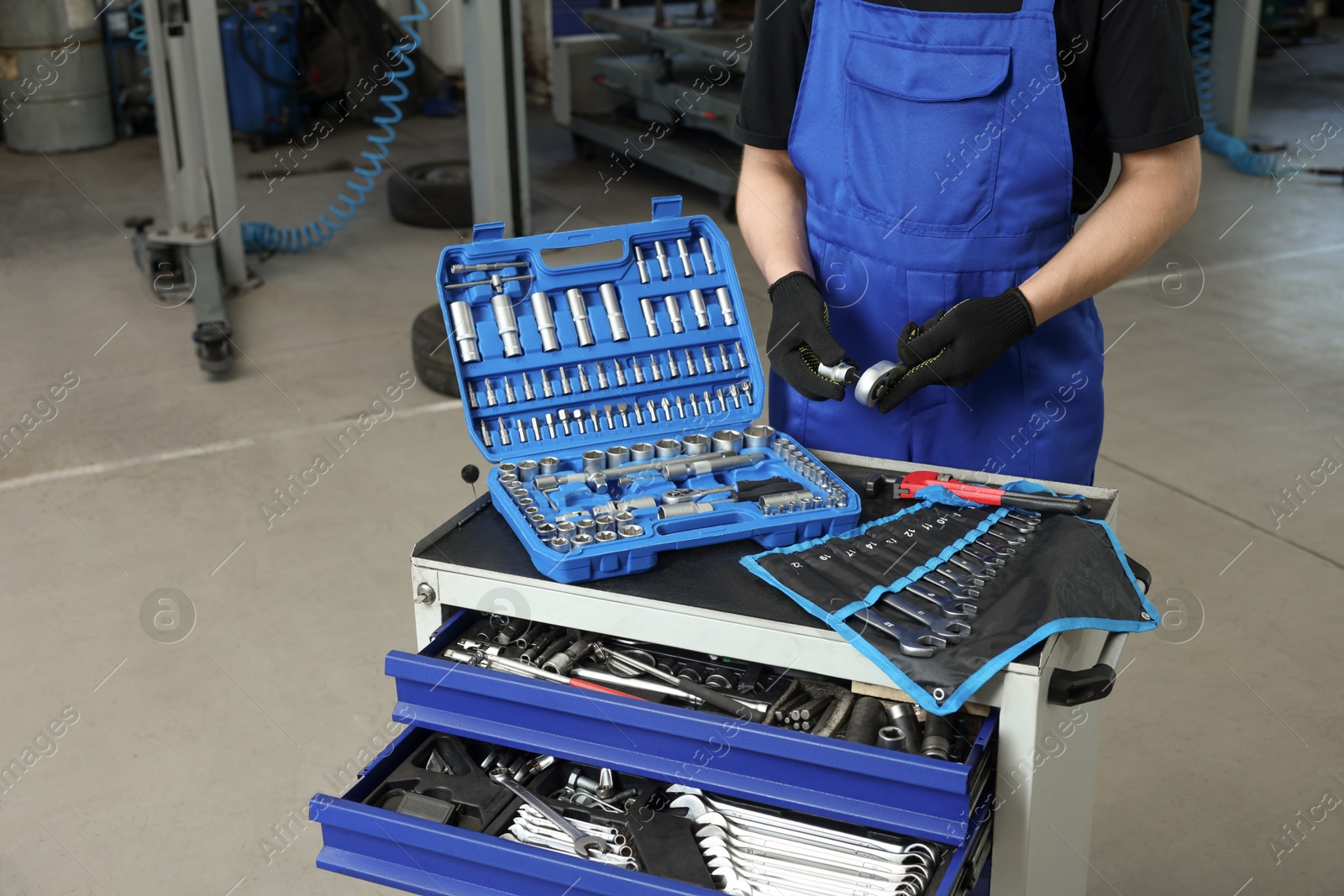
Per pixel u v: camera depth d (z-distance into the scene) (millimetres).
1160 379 3428
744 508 1158
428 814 1013
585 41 5590
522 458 1290
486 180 3865
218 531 2678
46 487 2875
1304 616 2314
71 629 2326
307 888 1735
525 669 1098
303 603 2408
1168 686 2119
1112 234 1191
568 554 1045
